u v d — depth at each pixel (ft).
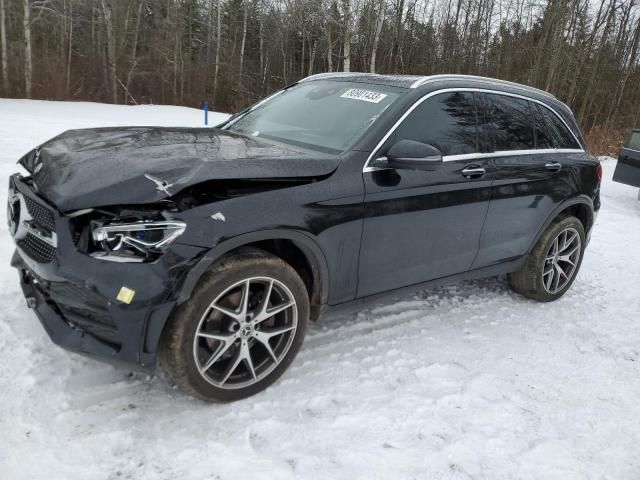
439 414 9.18
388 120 10.36
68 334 8.07
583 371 11.31
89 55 117.39
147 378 9.30
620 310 15.25
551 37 117.91
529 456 8.36
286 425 8.50
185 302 7.87
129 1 125.49
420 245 11.07
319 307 9.85
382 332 12.01
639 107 124.16
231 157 8.60
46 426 7.89
